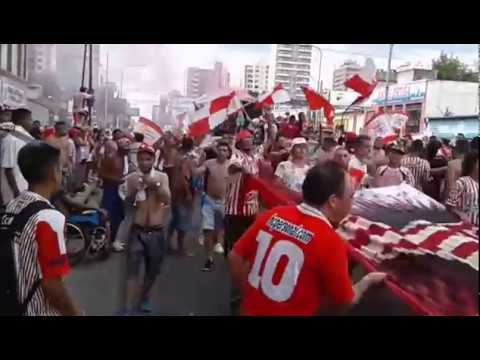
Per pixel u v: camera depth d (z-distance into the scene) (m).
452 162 5.35
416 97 27.89
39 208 2.38
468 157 3.82
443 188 5.92
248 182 5.43
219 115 7.85
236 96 7.94
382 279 2.28
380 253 2.41
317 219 2.32
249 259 2.49
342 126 8.87
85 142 11.52
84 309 4.61
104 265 6.06
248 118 10.64
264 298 2.37
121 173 6.73
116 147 7.29
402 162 6.55
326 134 7.71
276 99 10.54
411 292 2.22
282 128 10.50
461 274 2.13
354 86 7.52
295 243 2.31
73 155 10.16
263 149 8.77
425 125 21.44
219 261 6.54
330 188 2.32
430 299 2.17
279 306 2.32
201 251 7.04
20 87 15.35
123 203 6.63
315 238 2.27
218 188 6.31
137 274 4.72
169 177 7.00
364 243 2.52
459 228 2.45
